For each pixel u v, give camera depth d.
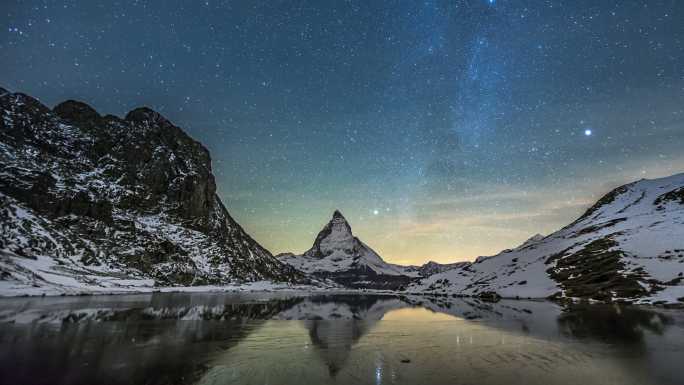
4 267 63.00
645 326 28.55
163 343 20.06
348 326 29.95
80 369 13.83
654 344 20.55
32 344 18.02
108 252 106.38
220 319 33.50
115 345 18.83
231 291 117.44
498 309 49.75
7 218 84.50
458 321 34.16
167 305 47.72
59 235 93.81
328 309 50.47
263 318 35.56
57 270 75.75
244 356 17.02
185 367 14.66
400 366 15.27
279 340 22.05
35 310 33.53
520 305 58.06
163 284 106.88
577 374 13.98
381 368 14.90
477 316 39.47
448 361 16.28
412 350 19.06
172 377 13.13
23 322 25.56
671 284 60.22
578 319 34.38
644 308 46.81
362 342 21.64
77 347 17.80
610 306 51.41
